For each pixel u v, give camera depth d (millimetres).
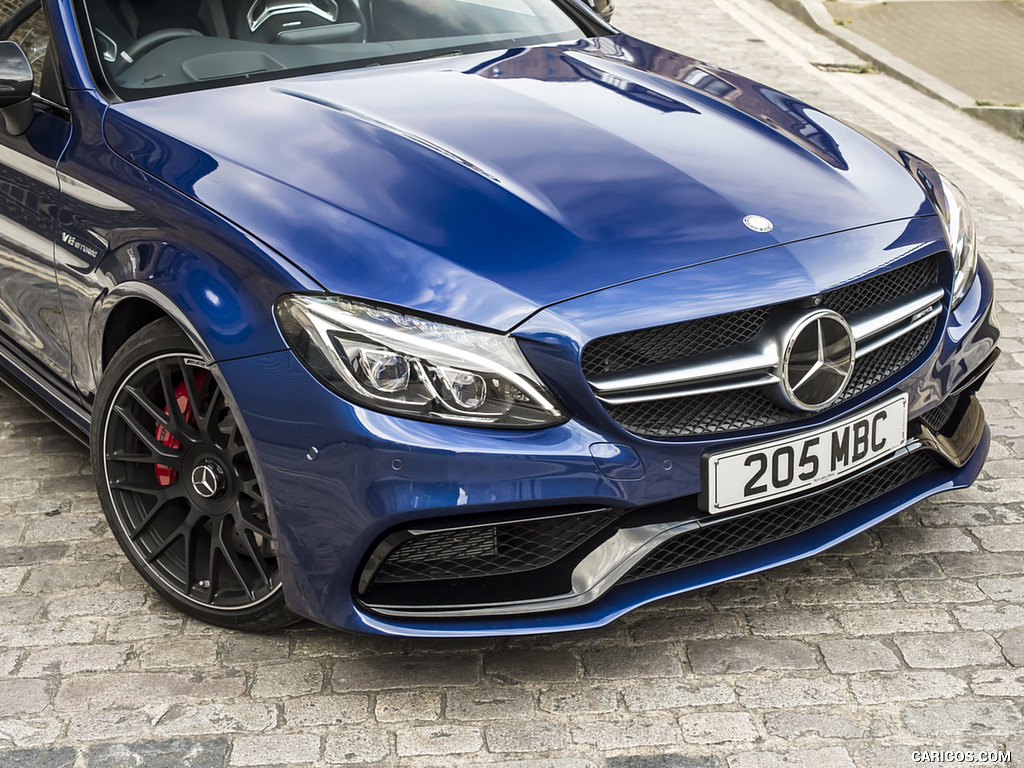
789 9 10867
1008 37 10219
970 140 6801
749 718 2191
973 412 2723
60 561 2779
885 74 8656
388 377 2027
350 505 2072
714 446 2178
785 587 2600
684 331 2137
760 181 2422
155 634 2498
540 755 2111
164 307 2270
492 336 2043
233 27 3008
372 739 2166
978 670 2312
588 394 2070
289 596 2246
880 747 2107
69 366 2818
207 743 2168
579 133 2521
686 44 9352
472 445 2029
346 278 2080
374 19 3162
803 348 2186
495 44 3195
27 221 2775
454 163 2352
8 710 2271
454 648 2422
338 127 2506
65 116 2750
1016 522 2840
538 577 2209
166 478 2594
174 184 2365
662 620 2496
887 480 2547
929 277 2477
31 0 3033
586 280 2100
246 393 2133
